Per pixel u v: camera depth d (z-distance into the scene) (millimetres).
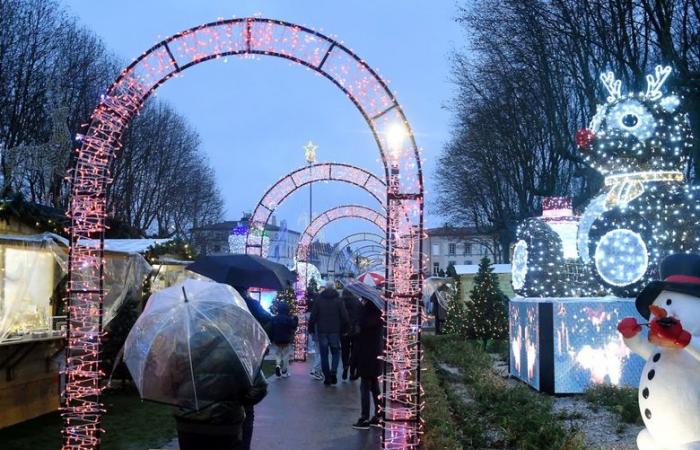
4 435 8836
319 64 9273
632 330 4754
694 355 4246
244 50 9328
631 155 11492
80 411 8289
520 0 21797
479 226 49250
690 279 4574
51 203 24031
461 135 37281
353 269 49625
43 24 26469
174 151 39344
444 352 18188
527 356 12539
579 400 10906
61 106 24562
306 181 20453
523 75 25141
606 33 19031
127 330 12383
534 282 12484
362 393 9742
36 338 9531
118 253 12641
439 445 7492
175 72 9312
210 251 57188
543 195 28625
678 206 11227
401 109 9180
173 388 4996
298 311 21188
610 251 11367
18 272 9914
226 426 5129
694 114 15312
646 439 4621
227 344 5074
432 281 34188
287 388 13758
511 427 7984
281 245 59531
